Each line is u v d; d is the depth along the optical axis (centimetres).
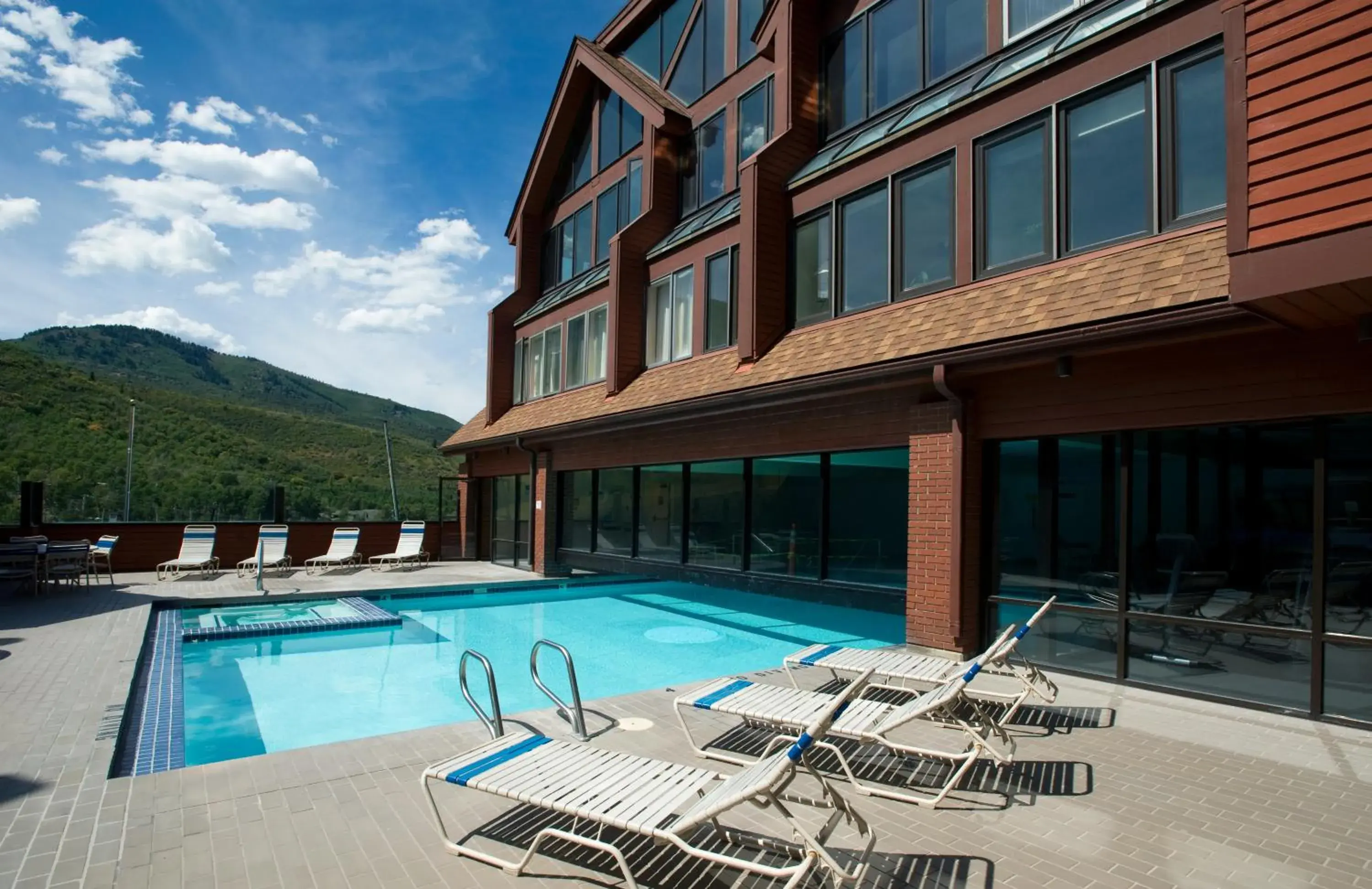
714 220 1321
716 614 1388
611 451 1552
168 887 355
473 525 2192
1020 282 816
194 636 1098
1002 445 845
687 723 631
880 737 491
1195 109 700
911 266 970
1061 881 369
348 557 1947
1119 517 743
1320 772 515
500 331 2116
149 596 1349
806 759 542
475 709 625
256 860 384
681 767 422
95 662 818
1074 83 788
